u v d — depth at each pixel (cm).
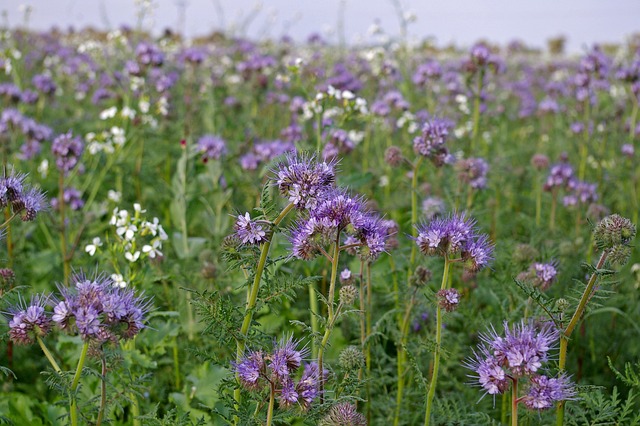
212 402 101
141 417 87
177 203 137
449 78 229
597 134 189
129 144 172
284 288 85
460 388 108
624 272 136
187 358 113
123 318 80
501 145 204
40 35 343
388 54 219
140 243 111
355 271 119
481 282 123
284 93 228
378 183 163
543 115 233
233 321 83
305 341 114
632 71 177
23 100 191
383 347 113
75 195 143
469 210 129
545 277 102
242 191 151
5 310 90
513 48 428
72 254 125
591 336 118
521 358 76
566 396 77
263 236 83
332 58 267
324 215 84
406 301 107
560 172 146
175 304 117
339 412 80
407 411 103
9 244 123
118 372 91
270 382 79
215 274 115
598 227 84
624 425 100
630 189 171
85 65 235
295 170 83
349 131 179
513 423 77
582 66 188
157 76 206
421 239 89
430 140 117
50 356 83
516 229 161
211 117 196
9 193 91
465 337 114
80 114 220
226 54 298
